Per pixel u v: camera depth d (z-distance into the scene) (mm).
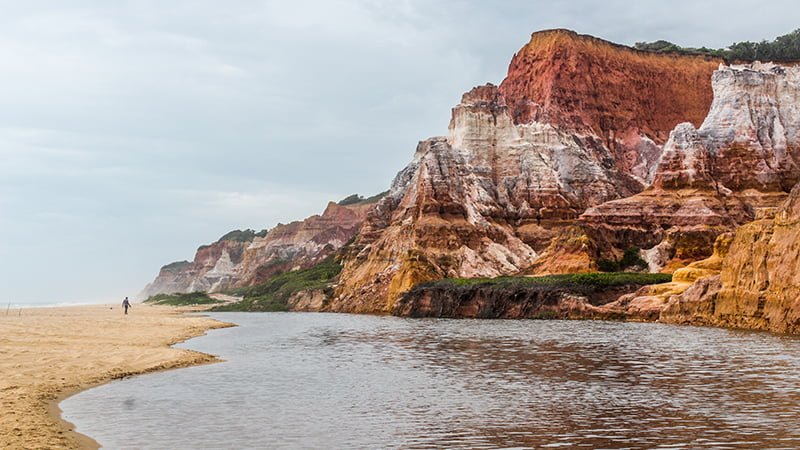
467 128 171750
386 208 182500
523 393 37719
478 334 75875
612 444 26906
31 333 68000
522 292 111000
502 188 166875
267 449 26797
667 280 104250
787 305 69375
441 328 87625
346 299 150375
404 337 74438
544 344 62500
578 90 192375
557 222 159750
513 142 172250
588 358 51656
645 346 58656
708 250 127500
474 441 27719
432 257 142875
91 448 26531
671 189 146000
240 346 66438
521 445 27047
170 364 49438
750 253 77750
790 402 33625
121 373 44844
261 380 43250
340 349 62531
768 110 152750
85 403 35250
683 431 28500
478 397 36781
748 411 31844
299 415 32688
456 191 158000
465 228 150625
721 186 145500
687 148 147875
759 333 68062
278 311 164625
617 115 194500
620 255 135250
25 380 40000
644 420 30641
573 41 199750
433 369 47781
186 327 90688
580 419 31125
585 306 101250
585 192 167125
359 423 30953
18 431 27906
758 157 146875
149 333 77875
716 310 80875
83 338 65750
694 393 36500
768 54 198750
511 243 153125
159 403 35438
